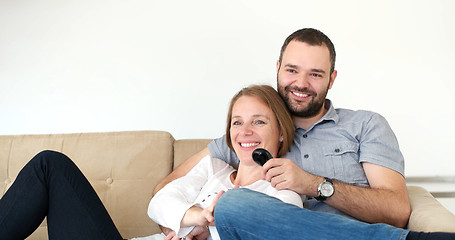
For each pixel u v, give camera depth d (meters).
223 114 2.93
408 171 2.95
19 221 1.63
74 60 2.94
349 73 2.95
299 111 1.89
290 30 2.94
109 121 2.94
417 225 1.58
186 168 2.08
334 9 2.94
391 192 1.70
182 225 1.71
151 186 2.13
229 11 2.95
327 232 1.34
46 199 1.68
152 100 2.94
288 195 1.65
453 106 2.93
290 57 1.88
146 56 2.94
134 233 2.09
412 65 2.93
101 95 2.94
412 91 2.94
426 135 2.94
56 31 2.94
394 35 2.93
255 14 2.95
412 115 2.94
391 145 1.82
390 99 2.94
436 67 2.93
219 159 2.03
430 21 2.93
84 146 2.20
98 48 2.94
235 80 2.95
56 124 2.94
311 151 1.88
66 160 1.71
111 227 1.72
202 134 2.94
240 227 1.43
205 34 2.95
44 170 1.67
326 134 1.90
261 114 1.83
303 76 1.86
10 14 2.95
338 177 1.83
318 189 1.67
